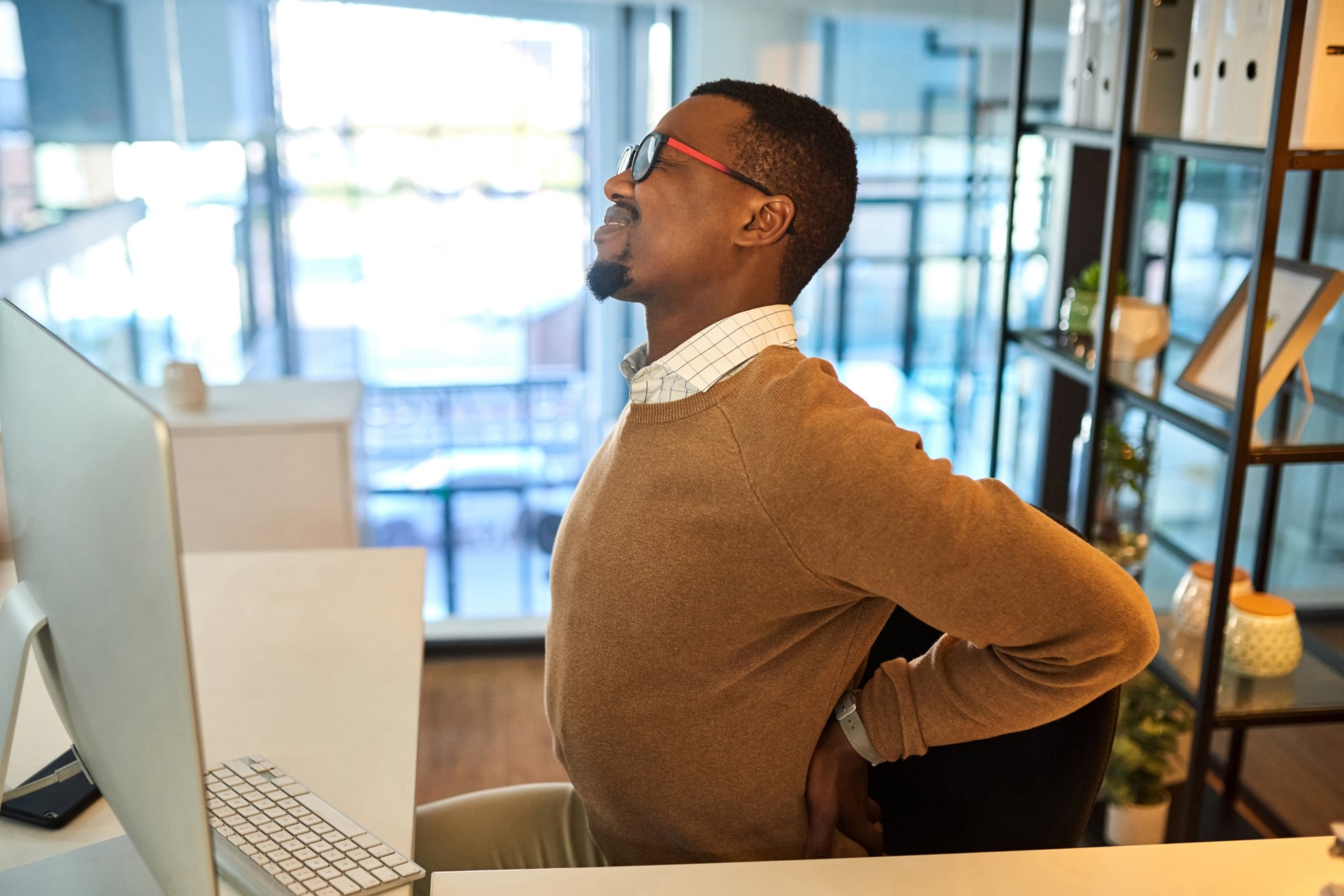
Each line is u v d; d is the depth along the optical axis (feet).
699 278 3.61
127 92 9.48
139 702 2.43
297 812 3.39
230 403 8.82
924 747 3.56
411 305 12.72
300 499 8.43
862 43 9.68
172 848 2.44
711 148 3.54
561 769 8.47
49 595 2.96
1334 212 8.07
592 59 11.93
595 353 13.43
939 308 10.37
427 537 13.65
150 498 2.17
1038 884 3.14
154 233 9.81
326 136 11.58
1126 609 3.21
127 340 9.98
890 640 4.24
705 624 3.35
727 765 3.53
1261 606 6.21
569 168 12.49
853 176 3.77
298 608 5.04
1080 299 7.40
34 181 9.37
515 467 13.84
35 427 2.92
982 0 9.54
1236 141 5.44
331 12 11.20
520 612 12.18
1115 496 7.21
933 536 3.02
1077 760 3.72
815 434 3.11
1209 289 9.00
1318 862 3.26
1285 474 8.66
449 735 8.96
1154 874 3.20
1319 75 4.92
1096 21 6.82
